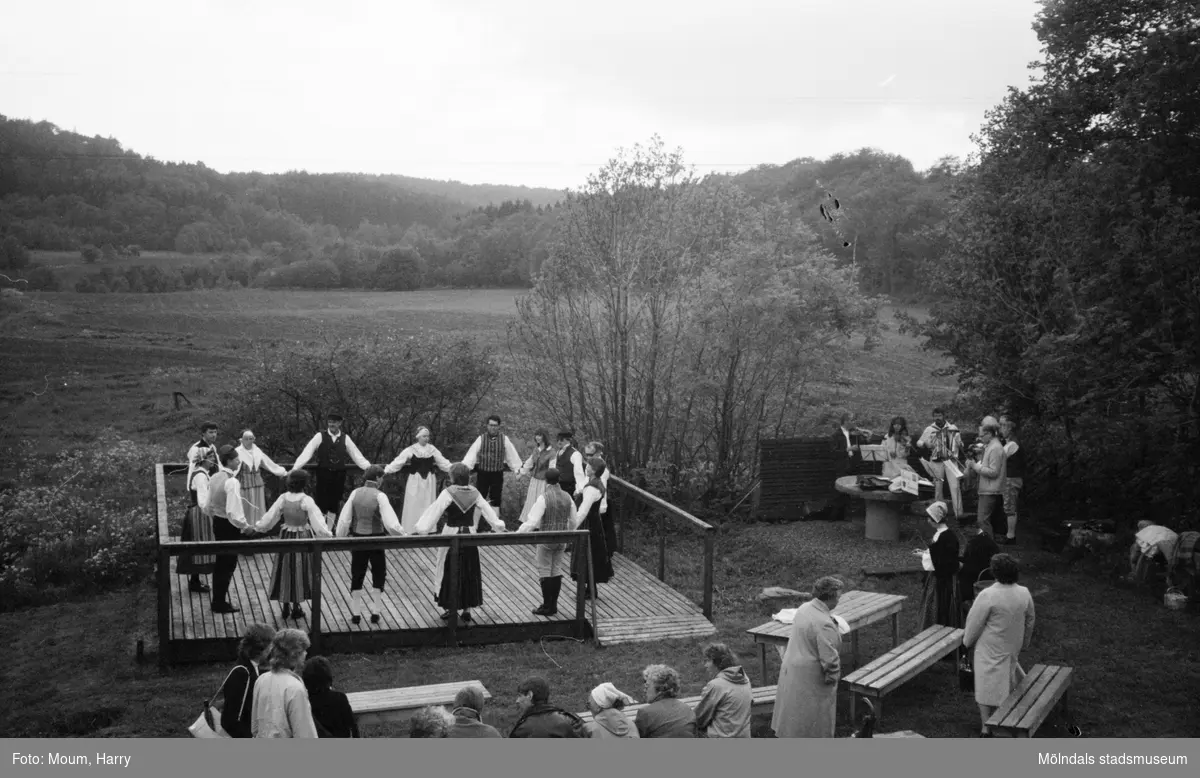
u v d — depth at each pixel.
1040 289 16.00
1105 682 9.65
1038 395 15.62
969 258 16.98
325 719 6.22
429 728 5.70
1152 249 13.55
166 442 24.62
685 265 16.88
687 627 11.23
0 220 110.12
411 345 18.33
